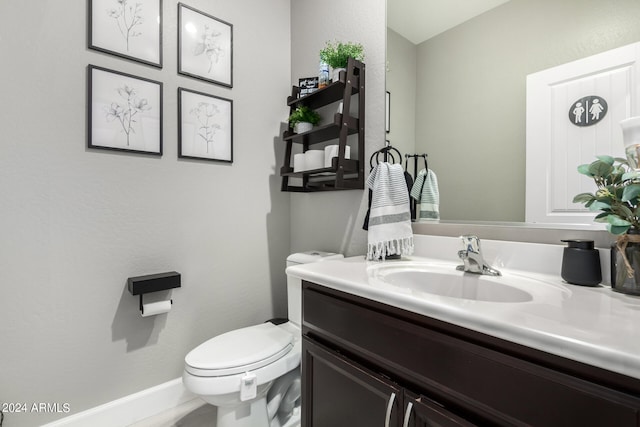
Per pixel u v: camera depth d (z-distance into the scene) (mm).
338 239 1687
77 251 1277
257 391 1177
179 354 1544
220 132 1679
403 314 750
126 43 1387
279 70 1955
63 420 1239
